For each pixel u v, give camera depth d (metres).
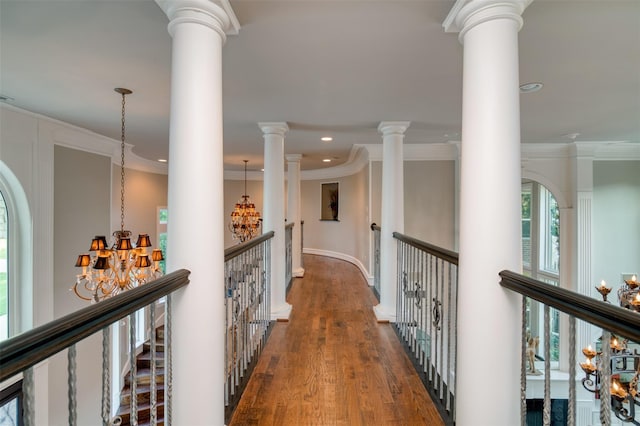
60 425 4.05
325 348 2.95
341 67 2.33
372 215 5.43
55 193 4.07
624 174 5.53
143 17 1.73
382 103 3.12
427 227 5.45
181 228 1.46
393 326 3.51
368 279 5.48
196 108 1.46
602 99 3.06
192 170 1.46
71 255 4.33
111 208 5.18
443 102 3.08
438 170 5.46
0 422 3.05
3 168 3.41
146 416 5.66
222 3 1.50
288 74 2.44
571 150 5.49
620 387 2.52
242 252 2.36
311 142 5.05
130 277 3.75
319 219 8.77
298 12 1.67
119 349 5.61
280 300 3.80
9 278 3.61
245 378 2.36
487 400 1.40
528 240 7.25
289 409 2.06
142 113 3.52
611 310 0.86
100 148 4.88
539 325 6.33
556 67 2.35
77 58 2.20
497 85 1.40
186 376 1.45
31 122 3.66
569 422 1.02
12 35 1.90
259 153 6.27
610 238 5.52
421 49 2.06
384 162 3.78
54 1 1.58
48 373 3.89
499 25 1.40
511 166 1.40
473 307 1.44
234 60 2.21
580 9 1.65
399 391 2.26
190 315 1.46
